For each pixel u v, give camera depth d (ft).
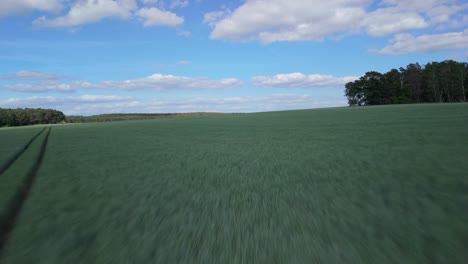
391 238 12.91
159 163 36.60
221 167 32.50
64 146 62.49
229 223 15.55
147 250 12.64
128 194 22.39
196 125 135.03
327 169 28.86
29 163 37.45
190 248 12.66
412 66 363.56
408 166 27.94
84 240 14.03
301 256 11.60
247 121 151.53
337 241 12.82
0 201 19.85
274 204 18.58
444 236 12.87
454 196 18.38
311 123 111.34
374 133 61.41
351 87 364.17
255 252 12.07
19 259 12.37
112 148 55.57
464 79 317.01
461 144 39.29
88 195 22.40
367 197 19.21
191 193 22.04
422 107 166.50
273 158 37.24
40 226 16.16
